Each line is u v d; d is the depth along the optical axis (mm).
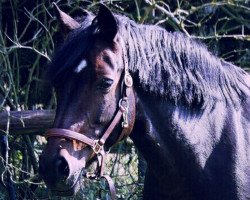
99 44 4062
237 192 4359
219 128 4438
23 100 7852
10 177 7066
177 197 4473
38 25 7801
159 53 4297
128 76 4137
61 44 4199
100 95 4008
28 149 7695
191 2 8617
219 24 8695
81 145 3992
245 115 4574
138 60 4195
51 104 7488
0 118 6598
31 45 8062
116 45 4102
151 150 4371
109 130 4074
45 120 6633
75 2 7590
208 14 8422
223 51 8844
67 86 3996
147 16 7746
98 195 7363
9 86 7133
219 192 4359
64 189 3965
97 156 4074
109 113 4062
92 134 4027
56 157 3920
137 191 7633
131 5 8164
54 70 4023
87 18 4266
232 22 8727
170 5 8508
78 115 3975
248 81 4777
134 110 4207
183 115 4367
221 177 4367
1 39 7215
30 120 6613
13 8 7609
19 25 8078
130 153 7820
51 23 7898
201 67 4418
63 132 3953
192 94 4340
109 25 4066
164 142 4359
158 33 4340
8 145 7227
